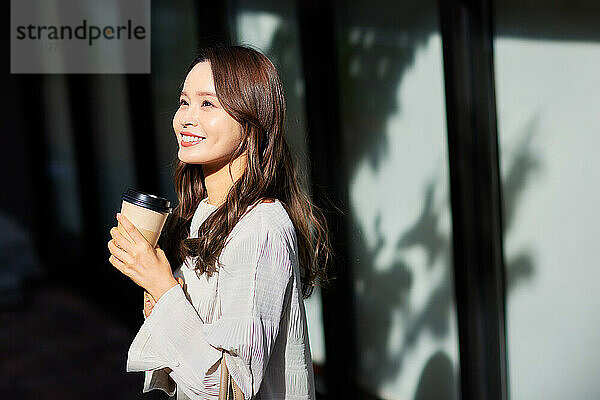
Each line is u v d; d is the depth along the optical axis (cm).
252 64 208
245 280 197
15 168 449
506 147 396
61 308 467
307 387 218
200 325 198
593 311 364
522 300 401
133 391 485
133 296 484
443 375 442
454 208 416
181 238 239
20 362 459
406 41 435
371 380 483
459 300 421
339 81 474
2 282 452
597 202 353
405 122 443
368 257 475
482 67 399
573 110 358
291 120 475
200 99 206
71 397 473
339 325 488
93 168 466
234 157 211
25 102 447
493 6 393
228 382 196
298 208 224
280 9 472
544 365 394
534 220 387
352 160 476
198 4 466
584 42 349
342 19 466
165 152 477
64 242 464
